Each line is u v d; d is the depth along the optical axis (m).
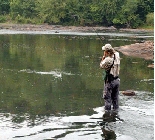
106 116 11.51
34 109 12.48
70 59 28.23
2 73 20.41
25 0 106.94
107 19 100.19
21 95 14.70
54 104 13.18
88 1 103.62
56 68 22.98
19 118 11.30
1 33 61.66
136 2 98.50
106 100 12.30
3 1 109.69
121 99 13.80
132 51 34.97
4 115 11.65
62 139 9.30
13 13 103.81
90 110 12.30
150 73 21.44
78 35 60.78
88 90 15.84
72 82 17.83
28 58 28.36
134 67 24.22
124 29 89.94
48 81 18.03
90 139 9.30
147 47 35.31
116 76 12.31
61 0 102.56
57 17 100.88
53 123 10.75
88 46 41.00
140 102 13.35
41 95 14.72
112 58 12.18
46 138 9.38
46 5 101.94
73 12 101.44
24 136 9.53
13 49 35.47
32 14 106.19
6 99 13.94
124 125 10.52
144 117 11.37
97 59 28.56
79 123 10.75
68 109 12.48
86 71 21.84
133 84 17.34
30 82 17.72
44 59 27.94
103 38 54.09
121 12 98.88
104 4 100.06
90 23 100.31
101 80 18.55
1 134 9.67
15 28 79.00
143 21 99.19
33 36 55.94
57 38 52.75
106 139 9.30
